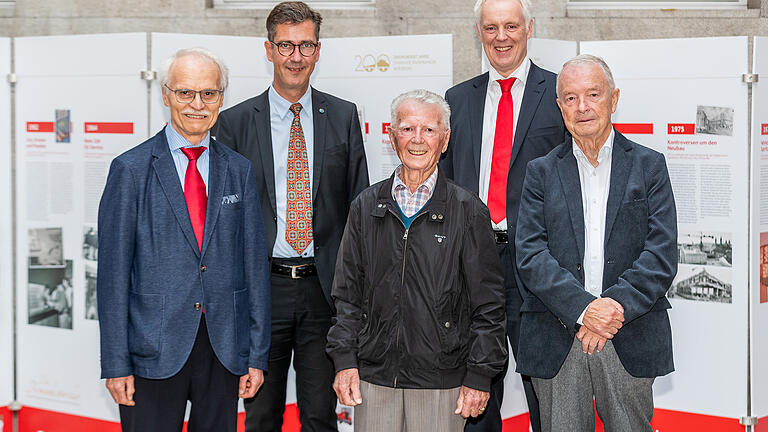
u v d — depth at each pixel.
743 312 3.42
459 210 2.35
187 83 2.32
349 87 3.75
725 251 3.44
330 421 3.12
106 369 2.30
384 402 2.38
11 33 4.58
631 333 2.44
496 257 2.37
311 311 3.04
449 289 2.31
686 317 3.54
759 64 3.34
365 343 2.39
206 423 2.44
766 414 3.51
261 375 2.53
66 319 3.76
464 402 2.33
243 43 3.66
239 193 2.48
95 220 3.69
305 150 3.08
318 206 3.03
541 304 2.55
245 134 3.06
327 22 4.45
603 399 2.53
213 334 2.38
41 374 3.83
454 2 4.35
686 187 3.49
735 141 3.38
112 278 2.30
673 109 3.47
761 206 3.42
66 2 4.52
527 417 3.67
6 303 3.85
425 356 2.30
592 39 4.32
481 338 2.34
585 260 2.49
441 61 3.61
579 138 2.48
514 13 2.95
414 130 2.28
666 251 2.38
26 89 3.78
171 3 4.46
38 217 3.79
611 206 2.45
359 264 2.44
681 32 4.26
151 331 2.31
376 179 3.76
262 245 2.54
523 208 2.57
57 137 3.74
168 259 2.33
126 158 2.34
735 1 4.32
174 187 2.36
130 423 2.38
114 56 3.63
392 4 4.40
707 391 3.51
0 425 3.87
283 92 3.05
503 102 3.07
